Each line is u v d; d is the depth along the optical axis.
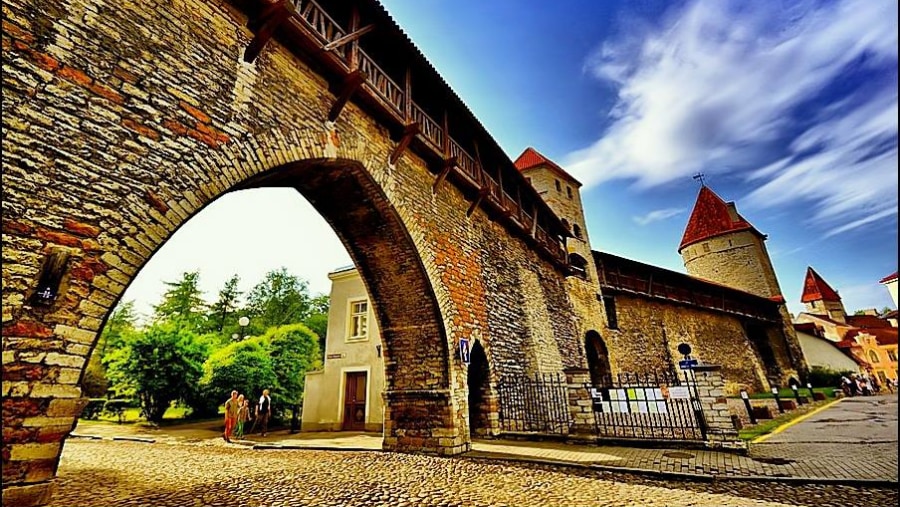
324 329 30.81
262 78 5.98
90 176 3.99
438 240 9.43
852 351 35.72
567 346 15.09
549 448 8.09
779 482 5.14
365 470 6.47
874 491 4.61
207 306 32.66
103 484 5.81
